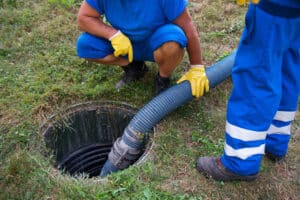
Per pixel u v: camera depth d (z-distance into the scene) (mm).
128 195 2775
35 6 4516
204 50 4059
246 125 2523
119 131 3570
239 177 2816
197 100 3504
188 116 3361
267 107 2455
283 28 2266
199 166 2939
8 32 4180
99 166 3746
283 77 2637
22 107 3395
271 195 2871
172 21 3068
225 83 3666
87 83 3656
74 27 4254
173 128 3258
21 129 3230
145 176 2898
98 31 3086
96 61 3316
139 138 3135
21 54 3943
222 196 2820
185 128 3273
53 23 4281
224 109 3465
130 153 3146
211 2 4684
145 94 3533
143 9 2973
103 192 2773
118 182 2846
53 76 3709
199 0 4699
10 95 3502
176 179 2914
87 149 3617
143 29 3068
